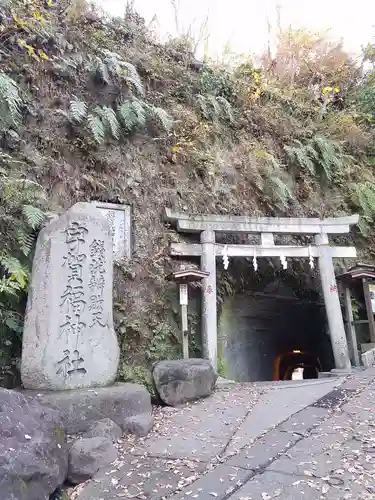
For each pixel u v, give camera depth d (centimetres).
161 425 492
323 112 1177
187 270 730
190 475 352
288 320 1184
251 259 938
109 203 746
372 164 1179
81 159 733
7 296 561
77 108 712
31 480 287
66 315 523
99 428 434
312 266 894
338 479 316
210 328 771
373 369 795
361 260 1050
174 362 625
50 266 532
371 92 1259
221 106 991
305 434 428
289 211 1002
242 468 354
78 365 512
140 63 897
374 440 392
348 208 1087
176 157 867
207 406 569
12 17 697
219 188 905
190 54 1023
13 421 318
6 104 618
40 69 727
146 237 773
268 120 1078
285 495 296
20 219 588
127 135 809
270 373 1280
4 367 546
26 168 654
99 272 564
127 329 685
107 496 324
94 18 867
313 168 1037
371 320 927
